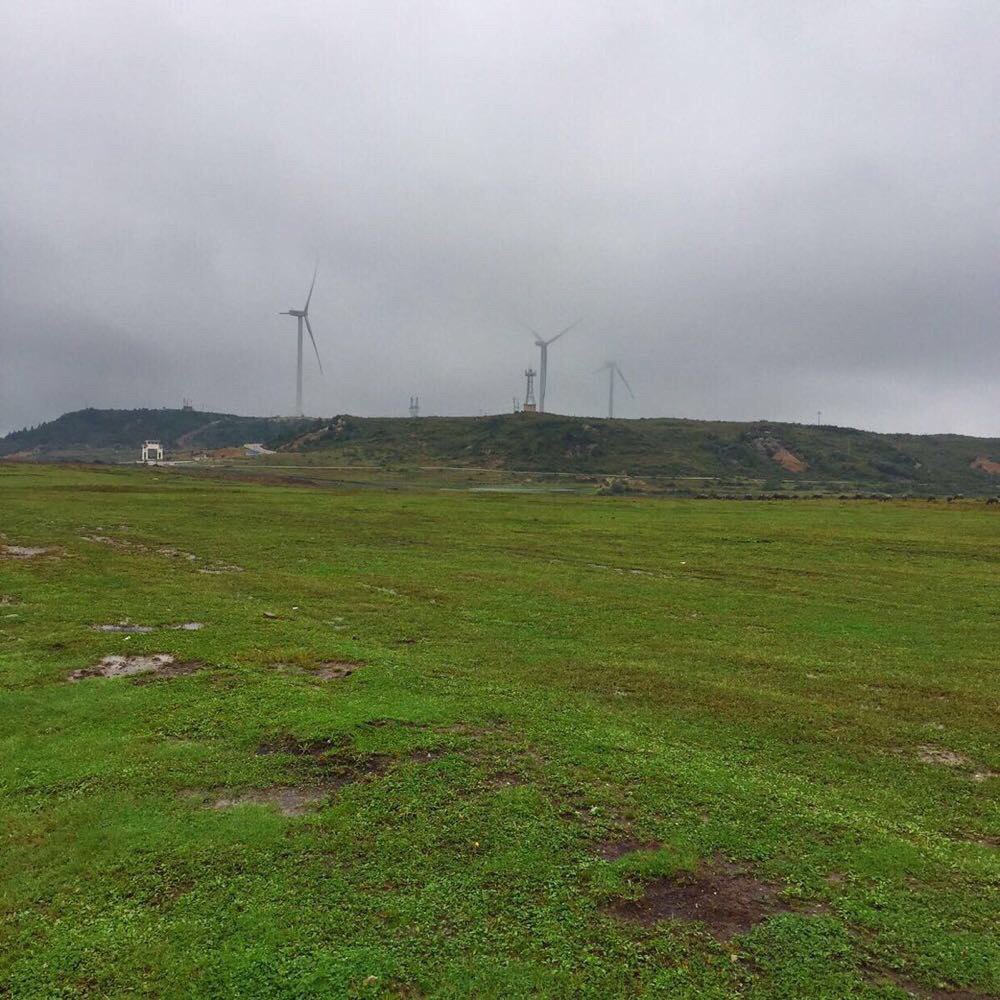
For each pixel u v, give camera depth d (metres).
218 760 9.88
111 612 18.45
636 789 9.10
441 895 6.96
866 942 6.41
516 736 10.67
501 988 5.82
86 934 6.50
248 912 6.72
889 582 25.88
